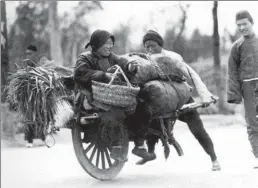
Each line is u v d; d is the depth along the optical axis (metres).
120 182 9.68
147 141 10.95
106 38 9.46
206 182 9.27
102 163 9.95
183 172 10.77
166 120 10.01
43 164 12.47
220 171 10.56
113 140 9.41
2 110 16.42
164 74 9.79
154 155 9.72
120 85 9.25
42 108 9.33
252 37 11.11
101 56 9.58
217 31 29.12
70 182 9.92
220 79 29.70
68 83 9.87
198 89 10.61
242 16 11.03
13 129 17.27
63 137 20.30
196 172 10.69
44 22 35.88
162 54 10.06
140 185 9.30
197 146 15.62
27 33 33.78
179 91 9.86
